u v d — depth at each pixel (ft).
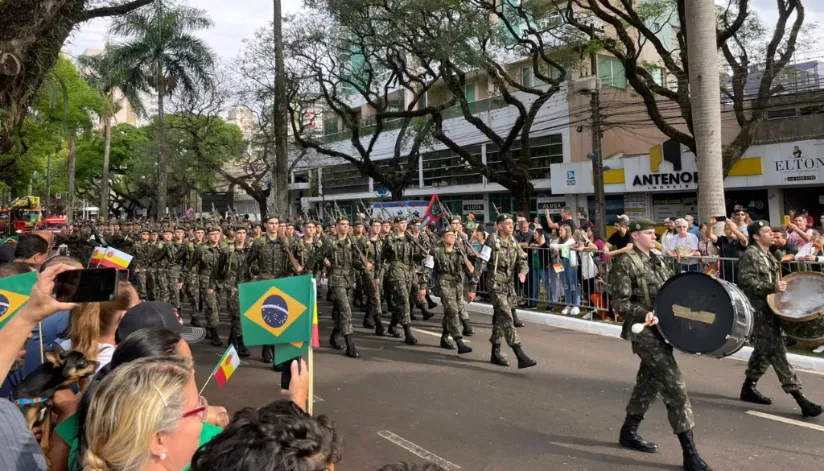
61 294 6.57
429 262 30.53
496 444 17.07
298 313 11.75
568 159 87.40
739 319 14.70
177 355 7.63
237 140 115.44
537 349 29.07
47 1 20.65
